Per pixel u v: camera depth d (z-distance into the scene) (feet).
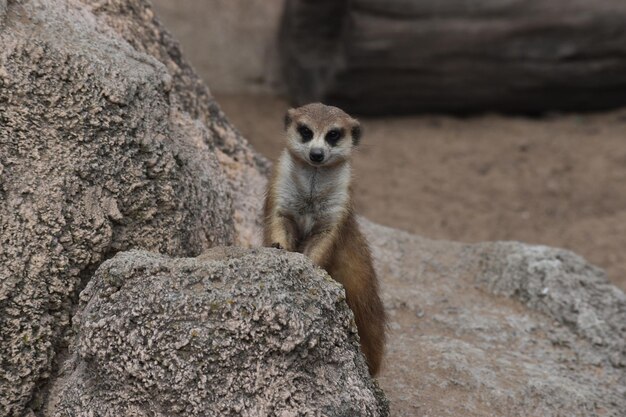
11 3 20.54
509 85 62.85
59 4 22.49
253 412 16.46
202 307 16.79
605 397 25.71
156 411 16.62
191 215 21.67
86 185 19.66
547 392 25.03
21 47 19.61
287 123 24.84
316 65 65.67
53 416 17.80
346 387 17.30
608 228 50.72
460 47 60.90
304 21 66.23
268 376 16.66
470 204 53.83
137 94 20.76
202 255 18.22
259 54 71.51
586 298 29.71
